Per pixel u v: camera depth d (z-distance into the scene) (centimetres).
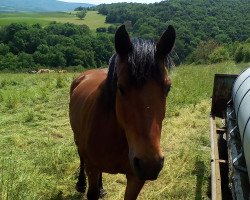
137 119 219
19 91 1060
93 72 432
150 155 211
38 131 686
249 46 2931
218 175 361
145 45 228
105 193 434
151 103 219
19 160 515
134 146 219
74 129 376
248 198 316
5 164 484
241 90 445
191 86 1020
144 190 450
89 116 300
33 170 474
